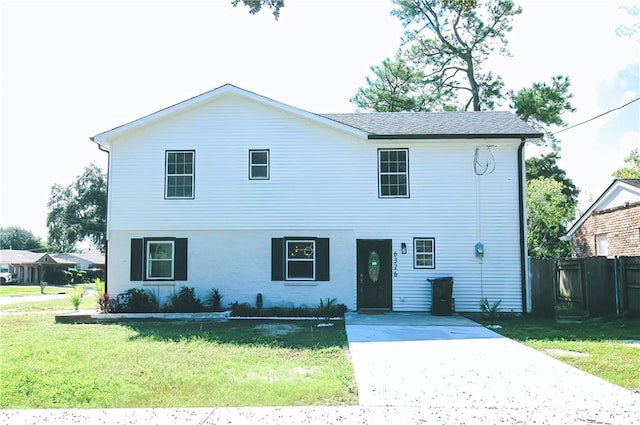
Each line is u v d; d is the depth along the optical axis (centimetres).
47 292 3488
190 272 1680
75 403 655
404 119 1883
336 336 1186
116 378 769
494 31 3222
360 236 1659
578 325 1377
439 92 3403
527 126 1711
